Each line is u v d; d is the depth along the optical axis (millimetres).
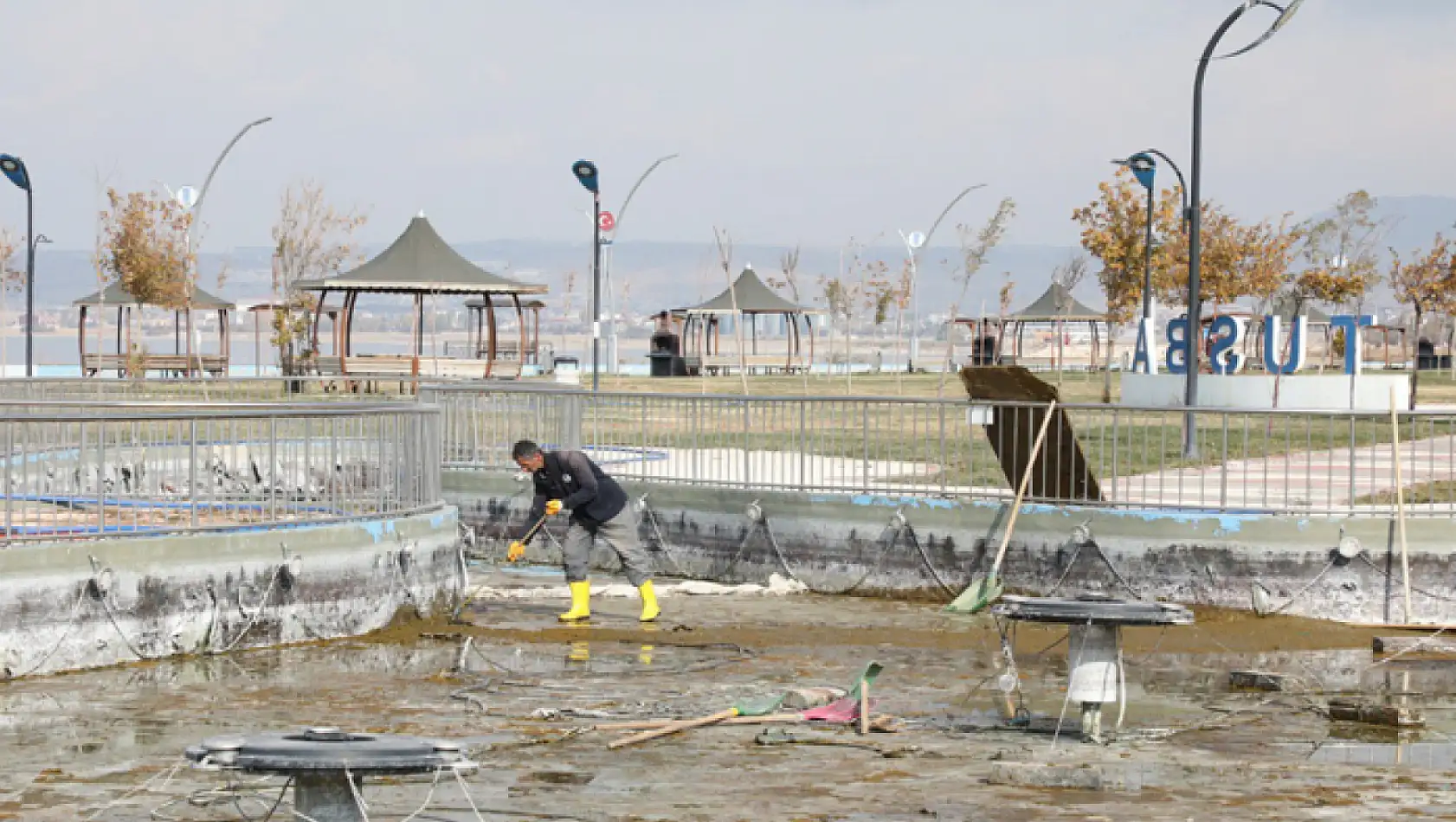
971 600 15914
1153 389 40094
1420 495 19422
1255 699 12672
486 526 21672
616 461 20469
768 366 71812
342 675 13039
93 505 16422
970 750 10562
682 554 19703
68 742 10539
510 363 50844
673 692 12539
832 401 18516
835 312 93688
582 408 21469
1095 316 76562
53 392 28531
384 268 49875
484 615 16344
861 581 18109
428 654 14094
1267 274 62188
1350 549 16250
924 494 17875
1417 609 16406
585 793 9273
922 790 9367
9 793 9227
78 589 13023
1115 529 16797
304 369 51156
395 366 49312
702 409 19812
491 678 12984
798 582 18516
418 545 15836
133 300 61781
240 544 14109
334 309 62625
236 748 6852
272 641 14344
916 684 13078
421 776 9641
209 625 13883
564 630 15500
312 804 7102
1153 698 12711
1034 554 17125
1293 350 41156
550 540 21047
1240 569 16469
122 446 18281
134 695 12086
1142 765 10141
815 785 9492
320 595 14703
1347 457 24422
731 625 15969
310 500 15602
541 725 11211
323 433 16562
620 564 20219
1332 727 11562
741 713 11484
